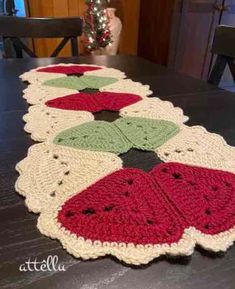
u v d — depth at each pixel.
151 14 2.77
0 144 0.58
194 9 2.48
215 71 1.16
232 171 0.50
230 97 0.87
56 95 0.85
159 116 0.73
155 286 0.31
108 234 0.36
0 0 2.94
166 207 0.41
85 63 1.23
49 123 0.67
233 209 0.41
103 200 0.42
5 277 0.32
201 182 0.46
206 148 0.58
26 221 0.39
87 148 0.56
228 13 2.65
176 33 2.51
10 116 0.71
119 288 0.31
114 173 0.48
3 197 0.43
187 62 2.71
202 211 0.40
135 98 0.84
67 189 0.44
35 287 0.31
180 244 0.35
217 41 1.13
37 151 0.55
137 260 0.33
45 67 1.13
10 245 0.35
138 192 0.44
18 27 1.40
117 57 1.34
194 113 0.76
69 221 0.38
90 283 0.31
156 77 1.06
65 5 2.72
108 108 0.77
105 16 2.56
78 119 0.70
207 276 0.32
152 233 0.37
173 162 0.52
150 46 2.90
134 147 0.58
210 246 0.35
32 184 0.45
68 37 1.48
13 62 1.19
